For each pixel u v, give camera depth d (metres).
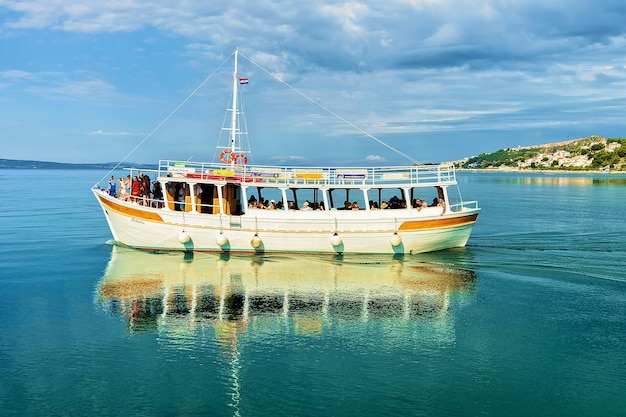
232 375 19.59
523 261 37.12
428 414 17.11
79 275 33.06
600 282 31.91
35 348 21.77
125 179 42.22
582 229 52.88
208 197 39.22
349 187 38.06
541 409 17.45
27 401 17.69
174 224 38.12
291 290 30.12
